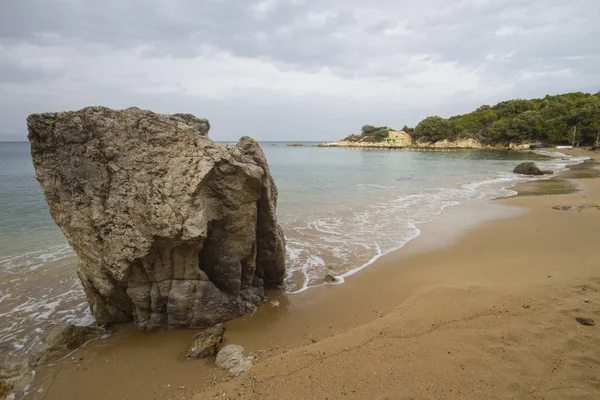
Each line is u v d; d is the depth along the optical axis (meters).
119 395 5.82
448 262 11.66
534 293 8.20
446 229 15.82
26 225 16.95
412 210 20.11
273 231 9.28
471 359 5.88
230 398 5.36
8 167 46.81
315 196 24.95
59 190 7.22
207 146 7.46
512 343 6.25
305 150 118.50
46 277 10.96
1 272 11.32
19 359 6.77
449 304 7.94
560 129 90.06
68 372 6.43
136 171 7.14
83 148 7.05
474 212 19.36
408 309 7.87
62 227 7.39
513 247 12.83
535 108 106.06
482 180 34.78
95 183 7.12
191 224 7.00
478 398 5.03
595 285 8.49
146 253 7.05
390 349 6.33
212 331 7.28
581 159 58.59
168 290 7.71
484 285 9.04
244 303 8.62
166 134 7.26
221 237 8.27
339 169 48.25
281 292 9.75
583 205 19.03
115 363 6.68
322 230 15.79
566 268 10.00
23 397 5.88
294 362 6.11
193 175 7.15
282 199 23.61
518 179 35.00
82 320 8.52
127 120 7.18
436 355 6.06
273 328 7.82
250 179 7.92
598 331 6.45
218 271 8.43
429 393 5.19
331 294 9.54
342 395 5.27
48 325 8.03
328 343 6.66
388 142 132.62
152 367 6.51
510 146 97.44
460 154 82.19
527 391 5.10
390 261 11.93
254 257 8.98
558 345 6.10
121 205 7.08
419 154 85.69
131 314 8.35
